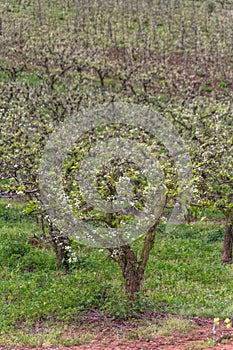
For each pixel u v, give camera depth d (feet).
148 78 155.43
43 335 43.78
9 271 65.62
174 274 66.08
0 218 90.68
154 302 52.44
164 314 49.49
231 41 210.18
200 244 83.15
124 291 54.29
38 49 179.73
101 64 165.58
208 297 55.77
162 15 244.01
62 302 52.11
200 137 66.59
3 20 217.77
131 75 161.99
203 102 108.47
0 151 54.29
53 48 184.75
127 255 50.26
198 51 202.80
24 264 68.69
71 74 148.25
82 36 210.18
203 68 187.32
